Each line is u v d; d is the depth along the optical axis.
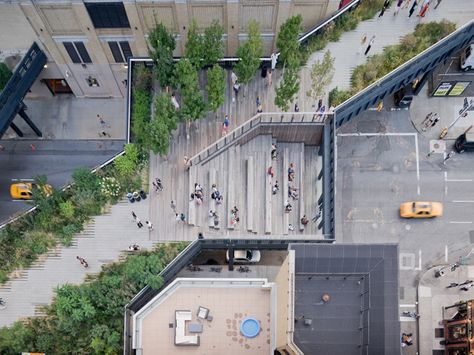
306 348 39.81
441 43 53.34
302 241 50.66
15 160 65.12
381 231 60.72
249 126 51.53
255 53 47.12
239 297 49.06
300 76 52.91
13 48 56.16
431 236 60.56
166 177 50.81
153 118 50.88
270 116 51.56
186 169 50.91
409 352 57.19
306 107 52.19
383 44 53.91
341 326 40.12
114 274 49.16
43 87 65.06
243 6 49.94
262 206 51.69
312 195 54.38
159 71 47.38
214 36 47.06
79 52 57.56
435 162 62.62
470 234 60.66
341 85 52.56
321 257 40.34
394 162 62.56
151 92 53.00
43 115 66.69
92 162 65.19
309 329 40.09
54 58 58.53
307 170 54.94
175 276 54.16
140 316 47.84
